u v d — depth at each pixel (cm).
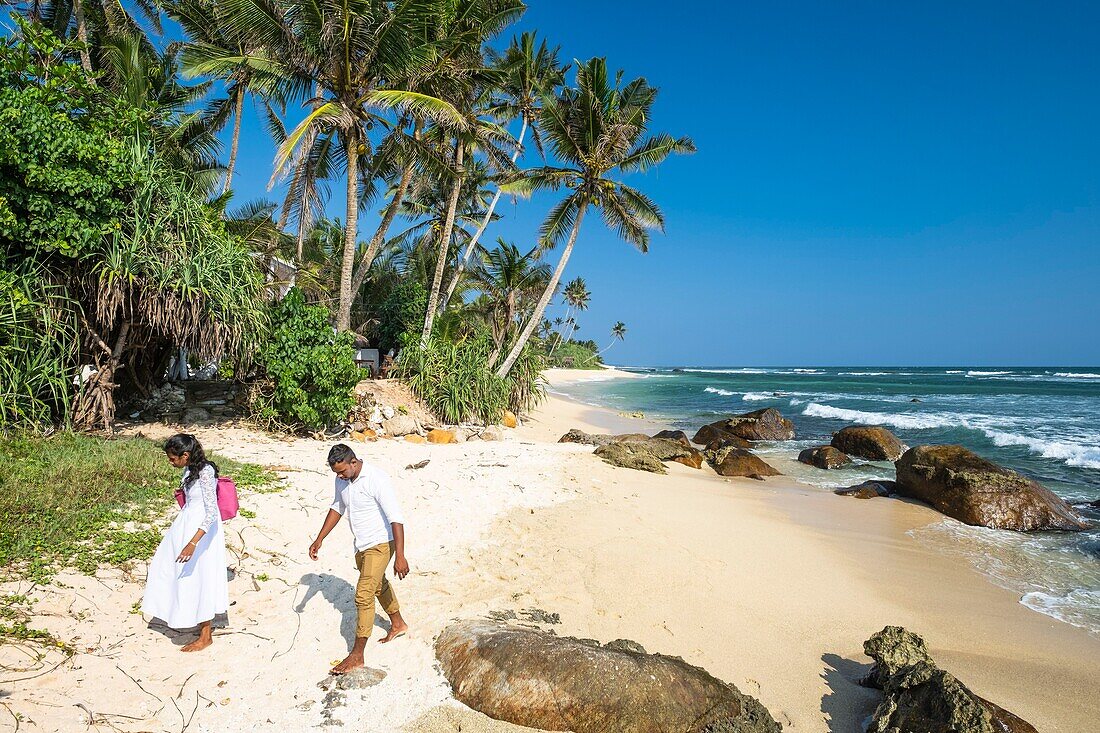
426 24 1670
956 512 1060
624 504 986
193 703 389
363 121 1672
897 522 1035
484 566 672
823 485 1354
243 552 614
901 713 414
